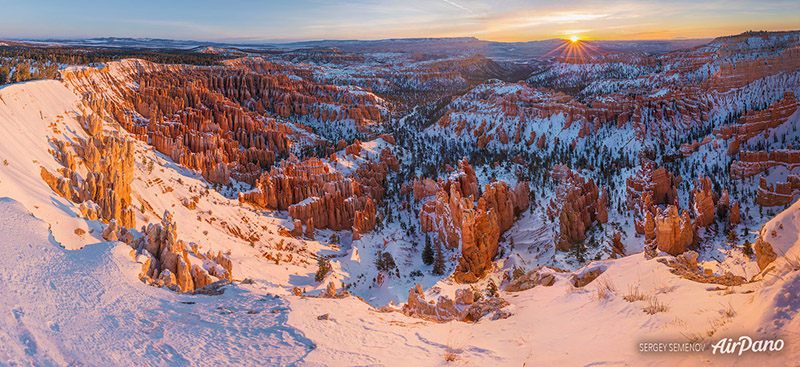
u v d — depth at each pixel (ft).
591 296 91.91
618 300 83.76
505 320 91.30
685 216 322.14
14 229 111.96
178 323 79.30
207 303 93.20
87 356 64.69
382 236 445.78
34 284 85.30
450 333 84.79
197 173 486.38
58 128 331.77
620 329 71.41
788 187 437.58
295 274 305.73
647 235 364.58
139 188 317.42
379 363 66.64
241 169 561.02
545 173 626.23
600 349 66.18
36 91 364.38
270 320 81.61
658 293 83.71
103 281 96.17
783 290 59.00
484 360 68.90
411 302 117.19
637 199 480.64
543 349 71.10
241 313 86.12
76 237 134.21
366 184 604.49
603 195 460.96
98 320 77.15
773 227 137.59
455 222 399.65
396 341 77.61
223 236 325.21
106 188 241.14
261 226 382.83
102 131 398.21
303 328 77.87
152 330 75.31
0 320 67.56
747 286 74.49
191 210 342.85
